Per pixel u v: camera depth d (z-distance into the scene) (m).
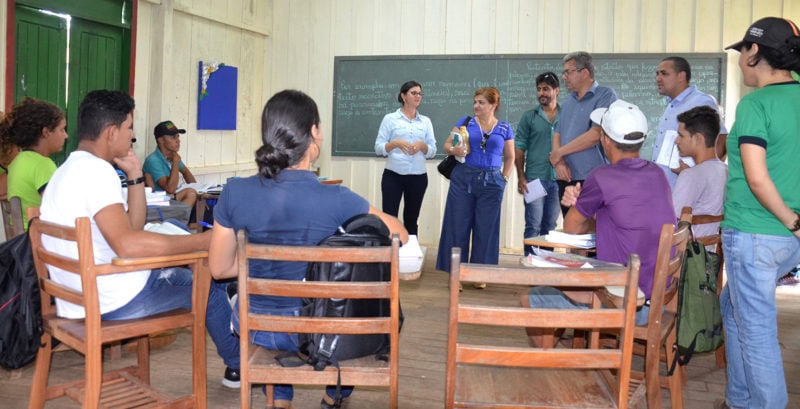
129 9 5.34
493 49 6.45
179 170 5.47
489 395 1.76
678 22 6.03
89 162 2.11
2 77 4.26
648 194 2.30
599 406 1.70
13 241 2.15
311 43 6.96
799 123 2.16
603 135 2.45
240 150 6.91
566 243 2.54
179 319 2.21
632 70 6.09
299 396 2.82
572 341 2.90
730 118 5.97
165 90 5.72
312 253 1.76
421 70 6.60
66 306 2.21
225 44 6.49
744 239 2.25
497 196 4.77
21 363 2.19
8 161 3.24
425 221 6.71
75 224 1.91
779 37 2.16
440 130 6.59
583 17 6.22
